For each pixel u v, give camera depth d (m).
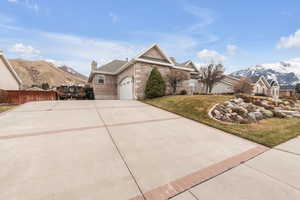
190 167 2.73
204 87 23.70
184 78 15.32
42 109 7.98
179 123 6.00
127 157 3.03
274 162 3.00
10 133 4.26
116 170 2.54
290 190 2.14
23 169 2.48
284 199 1.96
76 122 5.59
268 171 2.65
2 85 13.99
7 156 2.92
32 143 3.59
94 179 2.27
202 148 3.64
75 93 19.39
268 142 4.07
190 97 10.80
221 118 6.59
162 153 3.28
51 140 3.81
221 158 3.13
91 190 2.02
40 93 13.77
